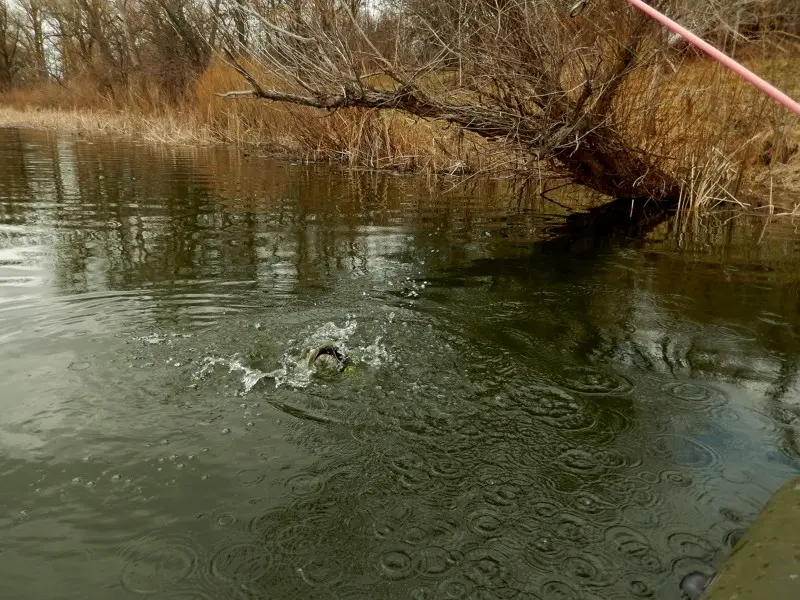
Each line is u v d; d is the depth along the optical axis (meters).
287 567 1.62
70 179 8.52
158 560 1.63
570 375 2.74
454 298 3.73
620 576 1.61
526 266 4.50
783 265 4.57
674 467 2.08
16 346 2.87
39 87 31.28
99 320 3.22
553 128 6.00
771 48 6.32
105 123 19.14
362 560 1.65
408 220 6.16
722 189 6.57
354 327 3.22
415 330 3.21
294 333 3.12
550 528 1.78
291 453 2.11
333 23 6.00
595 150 6.39
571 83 6.03
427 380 2.66
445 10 6.05
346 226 5.79
